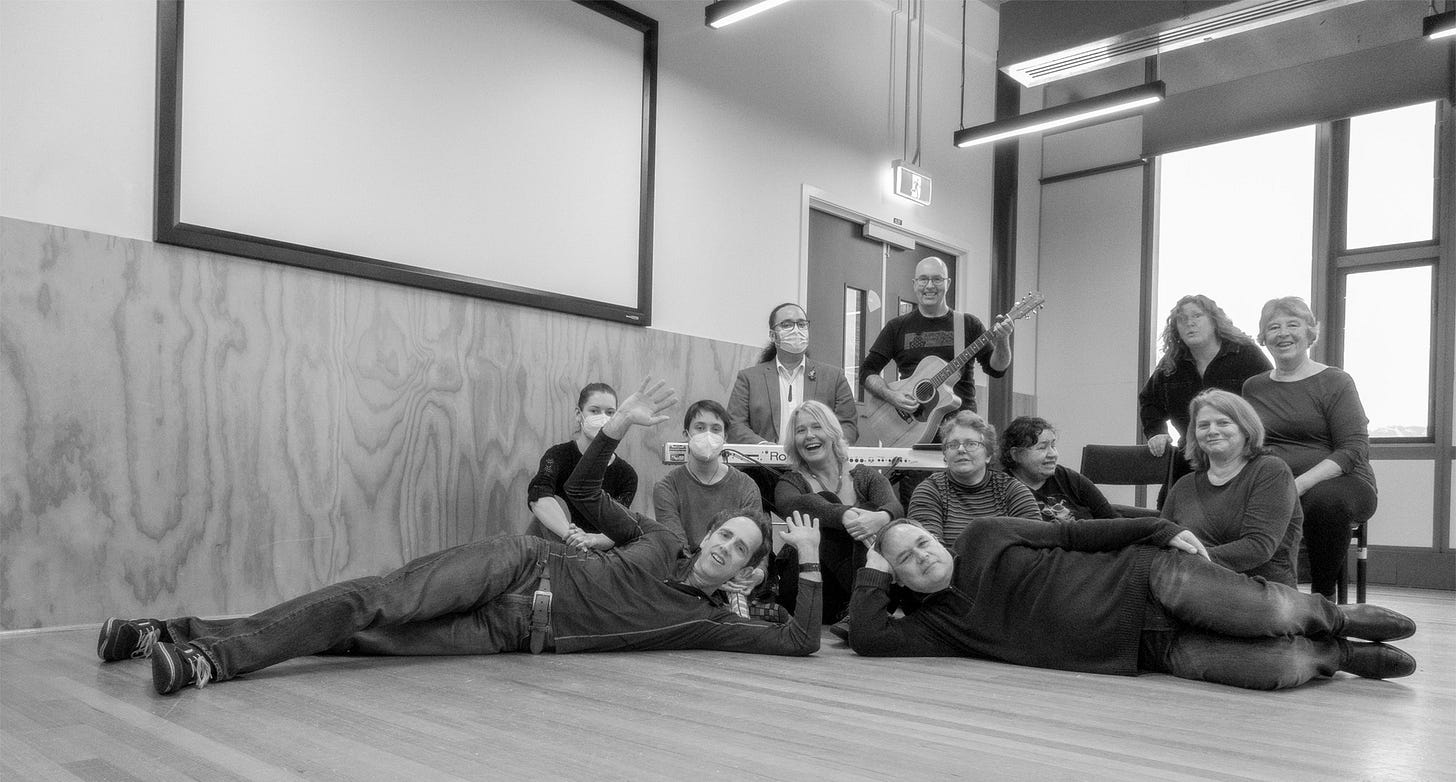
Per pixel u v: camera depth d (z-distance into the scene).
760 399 3.91
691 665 2.30
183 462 3.12
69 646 2.52
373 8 3.65
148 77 3.11
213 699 1.82
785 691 2.00
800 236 5.55
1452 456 5.74
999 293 7.05
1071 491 3.50
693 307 4.93
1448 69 5.59
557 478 3.38
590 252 4.39
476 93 3.97
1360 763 1.51
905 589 2.66
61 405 2.88
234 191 3.28
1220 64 6.52
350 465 3.54
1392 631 2.28
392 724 1.64
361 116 3.61
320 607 2.09
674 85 4.86
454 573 2.29
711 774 1.36
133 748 1.48
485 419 3.96
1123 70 6.95
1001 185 7.08
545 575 2.45
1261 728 1.75
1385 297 6.07
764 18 5.35
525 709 1.77
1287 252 6.43
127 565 2.99
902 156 6.29
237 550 3.23
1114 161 7.16
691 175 4.93
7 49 2.85
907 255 6.42
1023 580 2.45
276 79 3.39
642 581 2.50
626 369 4.52
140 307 3.05
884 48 6.16
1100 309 7.20
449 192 3.87
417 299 3.76
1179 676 2.29
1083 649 2.34
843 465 3.23
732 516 2.57
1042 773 1.40
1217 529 2.60
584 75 4.38
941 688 2.08
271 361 3.34
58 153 2.93
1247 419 2.61
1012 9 5.49
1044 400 7.43
